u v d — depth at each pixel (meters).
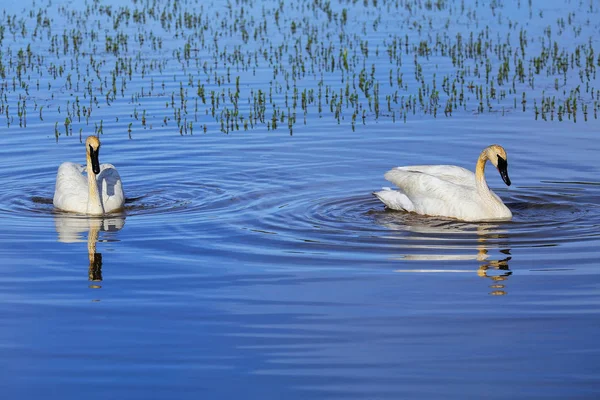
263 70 32.56
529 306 13.77
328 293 14.41
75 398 10.96
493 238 17.30
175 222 18.45
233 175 21.73
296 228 17.94
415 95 28.97
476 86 29.91
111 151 23.81
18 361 11.98
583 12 41.69
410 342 12.50
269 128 25.73
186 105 28.25
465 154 23.09
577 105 27.44
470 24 39.84
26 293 14.50
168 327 13.06
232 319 13.34
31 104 28.44
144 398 10.95
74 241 17.33
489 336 12.66
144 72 32.44
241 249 16.66
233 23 40.88
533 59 33.25
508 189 20.50
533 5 43.81
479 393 10.99
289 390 11.12
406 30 38.84
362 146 23.92
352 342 12.50
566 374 11.46
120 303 14.02
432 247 16.78
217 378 11.44
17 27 40.00
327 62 33.50
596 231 17.58
